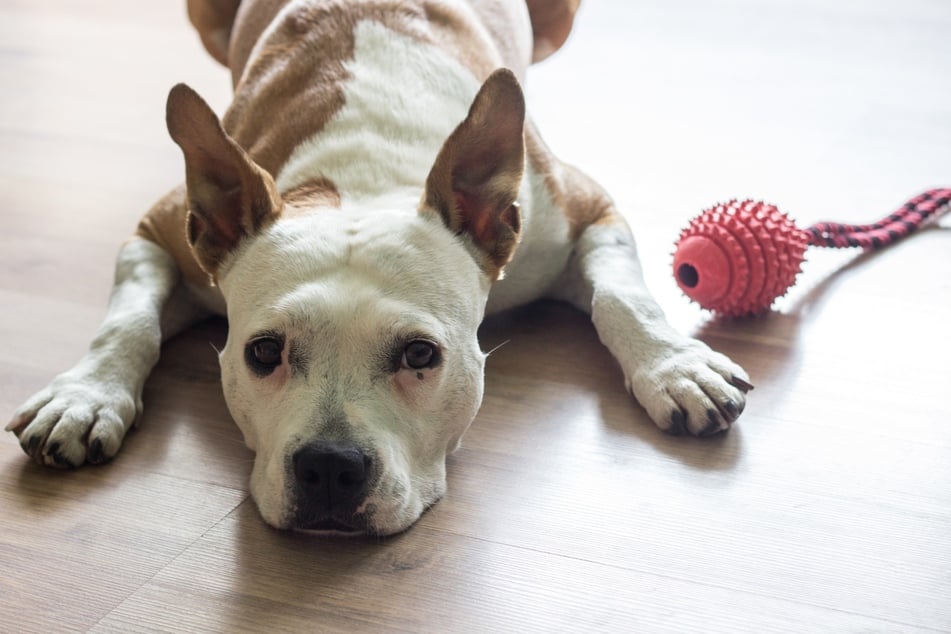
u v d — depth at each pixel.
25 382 0.98
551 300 1.11
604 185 1.27
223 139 0.84
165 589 0.81
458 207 0.87
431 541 0.84
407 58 0.99
